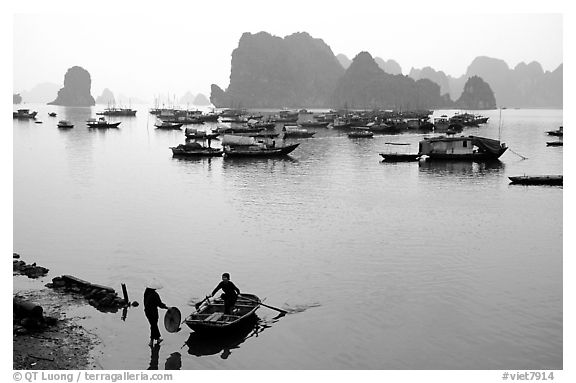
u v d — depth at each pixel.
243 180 49.69
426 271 23.14
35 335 16.48
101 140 96.06
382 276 22.47
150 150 78.38
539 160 64.62
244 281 21.86
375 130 122.56
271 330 17.30
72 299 19.52
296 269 23.39
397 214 34.66
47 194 41.59
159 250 26.27
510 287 21.19
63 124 124.88
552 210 35.88
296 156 71.25
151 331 16.38
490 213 34.94
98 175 52.47
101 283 21.56
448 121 136.88
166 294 20.36
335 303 19.52
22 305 17.09
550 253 25.83
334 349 16.09
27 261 24.45
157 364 15.05
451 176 51.88
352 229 30.58
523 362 15.43
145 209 36.09
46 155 70.25
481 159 63.06
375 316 18.42
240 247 26.84
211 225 31.48
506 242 27.84
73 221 32.41
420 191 43.41
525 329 17.45
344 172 55.12
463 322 17.98
